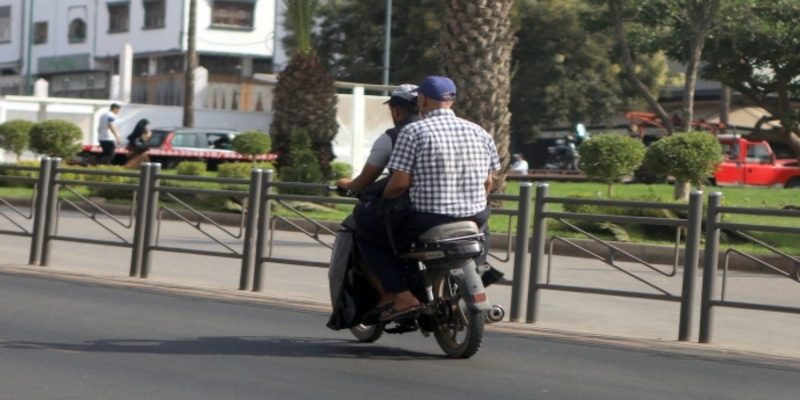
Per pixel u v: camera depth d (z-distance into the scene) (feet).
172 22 315.78
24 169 65.87
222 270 68.54
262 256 57.52
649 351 43.96
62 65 345.51
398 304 39.04
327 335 45.29
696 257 46.62
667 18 162.40
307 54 129.80
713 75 176.65
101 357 38.42
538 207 50.42
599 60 245.24
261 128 233.55
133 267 61.82
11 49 360.48
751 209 45.24
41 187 65.41
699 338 46.62
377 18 246.68
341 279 40.34
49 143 146.30
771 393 35.99
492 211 51.85
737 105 266.98
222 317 48.98
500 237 82.64
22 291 54.49
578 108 246.68
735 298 61.46
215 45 315.99
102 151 162.61
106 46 334.03
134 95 323.57
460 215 38.29
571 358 41.50
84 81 340.18
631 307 58.70
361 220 39.06
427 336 41.45
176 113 224.33
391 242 38.27
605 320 53.67
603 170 106.73
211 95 269.44
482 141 39.01
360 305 40.06
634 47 171.42
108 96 333.42
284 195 56.59
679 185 110.22
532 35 239.91
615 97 250.37
